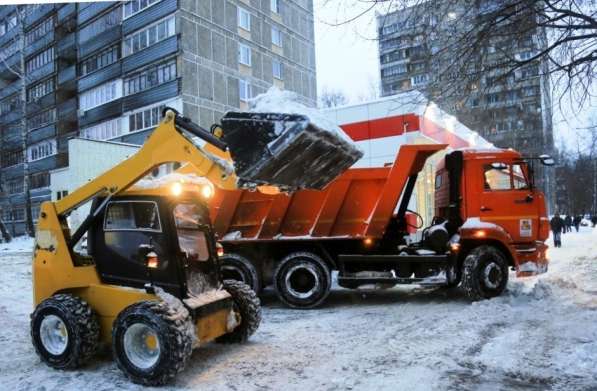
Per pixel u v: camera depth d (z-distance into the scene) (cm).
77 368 548
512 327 698
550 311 788
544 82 822
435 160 1269
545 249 934
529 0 715
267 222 952
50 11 4134
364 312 855
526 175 932
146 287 529
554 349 589
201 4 3173
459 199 935
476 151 944
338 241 949
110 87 3566
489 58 772
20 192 4603
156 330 488
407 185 970
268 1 3731
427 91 793
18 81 4591
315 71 4278
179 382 505
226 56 3331
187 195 584
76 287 568
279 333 704
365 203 929
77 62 3925
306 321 789
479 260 888
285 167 514
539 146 1211
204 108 3152
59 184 3161
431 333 683
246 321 636
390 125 1747
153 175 695
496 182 930
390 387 483
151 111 3228
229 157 561
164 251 540
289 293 912
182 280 534
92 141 2345
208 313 549
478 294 882
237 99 3403
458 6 748
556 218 2181
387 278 910
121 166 566
